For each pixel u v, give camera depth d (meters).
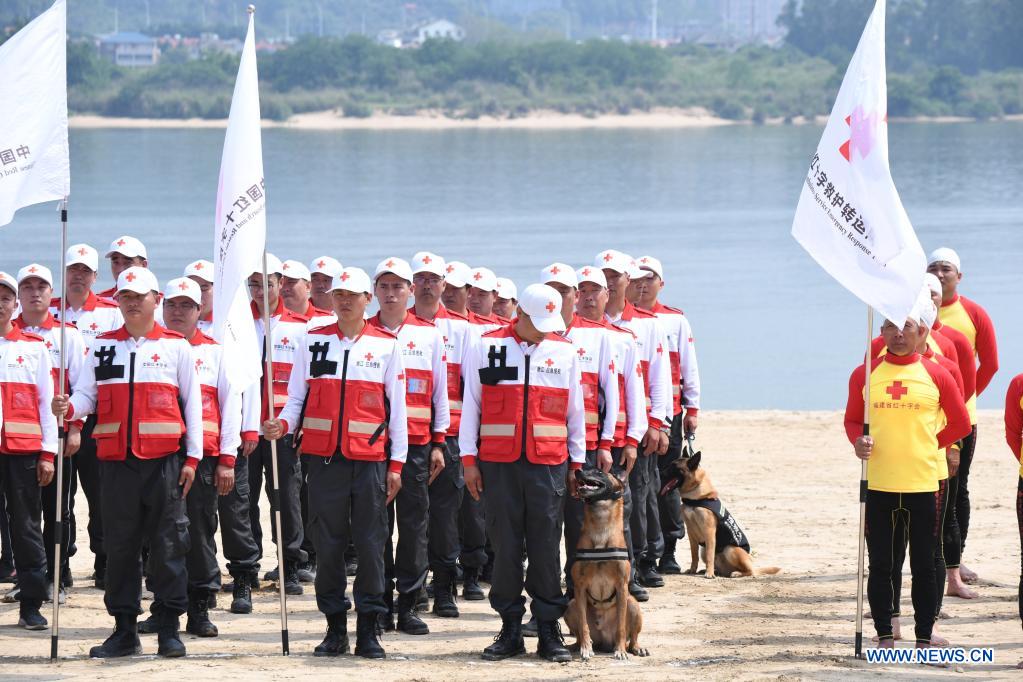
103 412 11.52
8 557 14.90
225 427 12.12
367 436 11.62
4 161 11.82
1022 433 12.02
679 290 49.53
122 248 15.25
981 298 47.06
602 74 199.12
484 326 14.66
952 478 13.76
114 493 11.46
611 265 14.12
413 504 12.80
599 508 11.73
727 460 23.14
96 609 13.65
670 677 10.79
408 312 13.19
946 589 14.39
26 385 12.50
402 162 123.00
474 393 11.88
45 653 11.73
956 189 93.31
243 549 13.70
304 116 183.00
